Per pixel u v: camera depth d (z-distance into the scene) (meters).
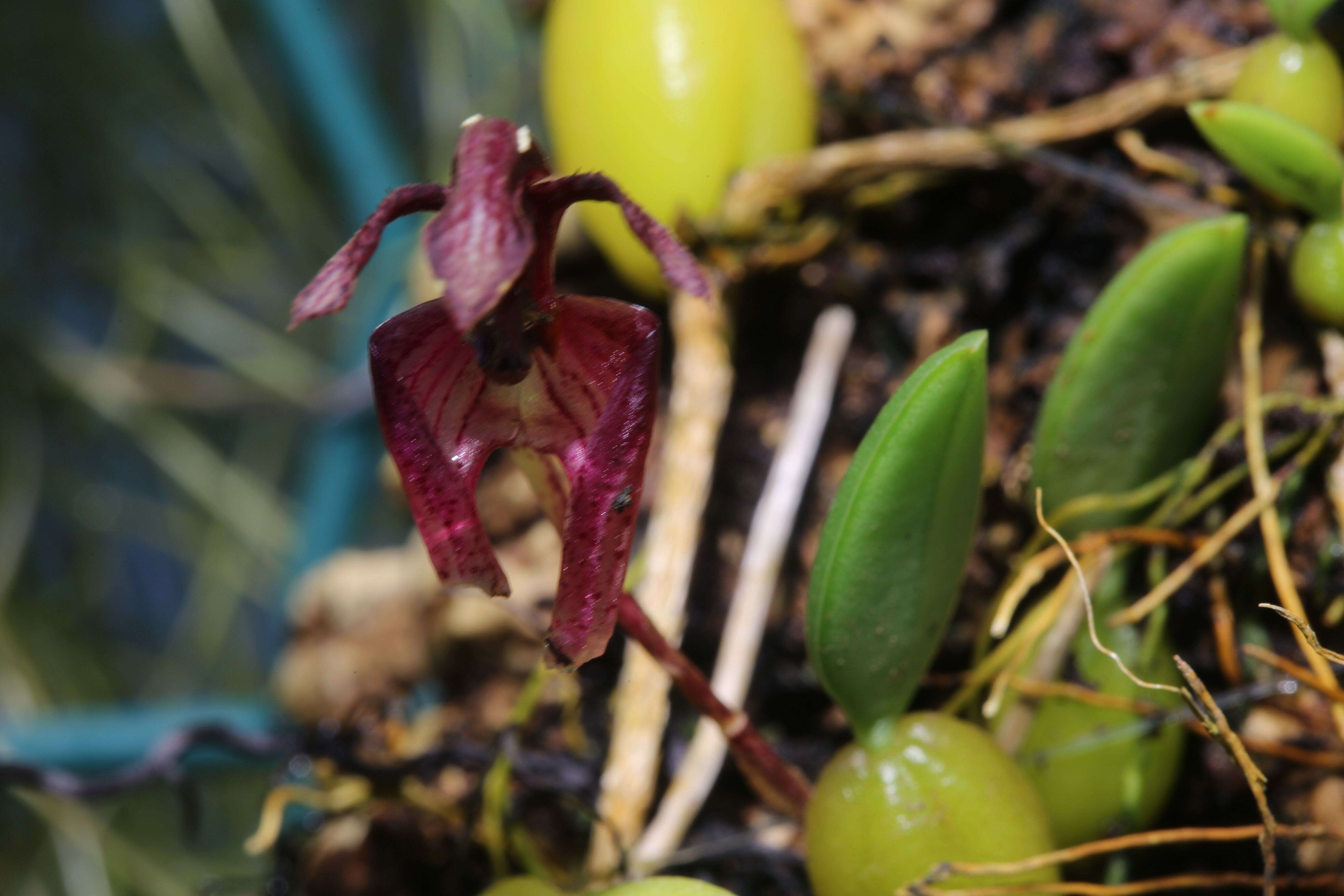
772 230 0.16
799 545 0.16
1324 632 0.15
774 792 0.14
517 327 0.12
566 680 0.16
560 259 0.17
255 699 0.27
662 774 0.16
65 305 0.36
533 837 0.16
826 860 0.13
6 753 0.18
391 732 0.16
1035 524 0.15
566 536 0.12
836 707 0.16
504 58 0.31
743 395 0.17
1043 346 0.16
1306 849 0.14
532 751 0.16
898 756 0.13
